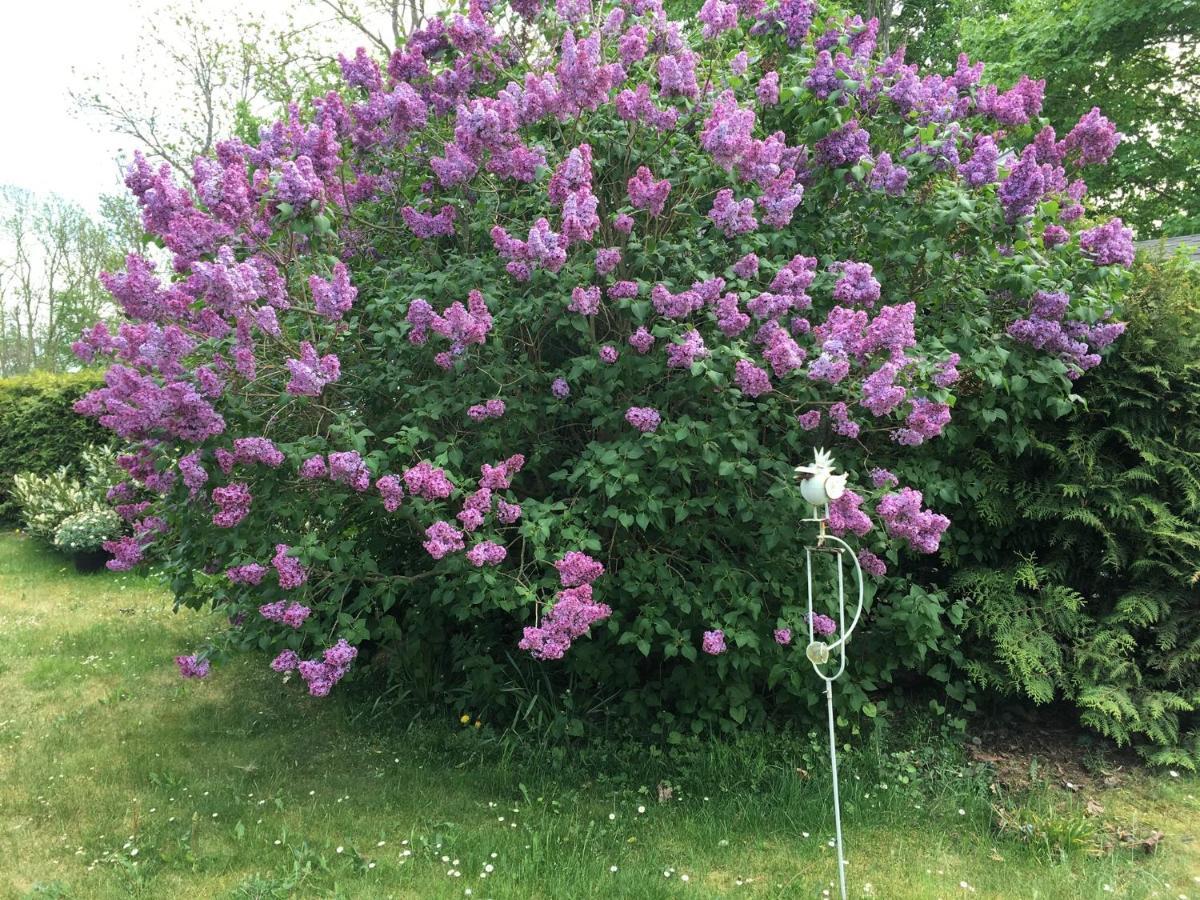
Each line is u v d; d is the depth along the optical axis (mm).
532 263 3459
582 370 3674
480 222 3930
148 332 3402
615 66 3910
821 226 4086
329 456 3277
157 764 4066
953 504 4336
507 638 4492
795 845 3303
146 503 4762
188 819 3520
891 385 3314
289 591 3535
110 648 5812
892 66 4199
